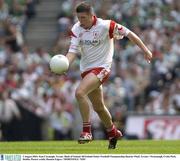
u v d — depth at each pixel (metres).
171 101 62.88
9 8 88.44
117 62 72.56
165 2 83.06
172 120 56.59
